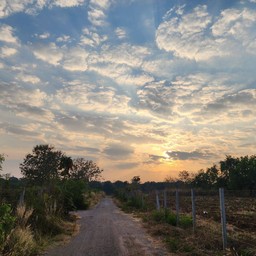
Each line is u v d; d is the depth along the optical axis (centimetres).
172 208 3209
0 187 1436
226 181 8194
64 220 2005
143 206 3322
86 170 8131
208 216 2378
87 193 5959
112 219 2414
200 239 1294
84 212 3259
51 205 1750
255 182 7150
